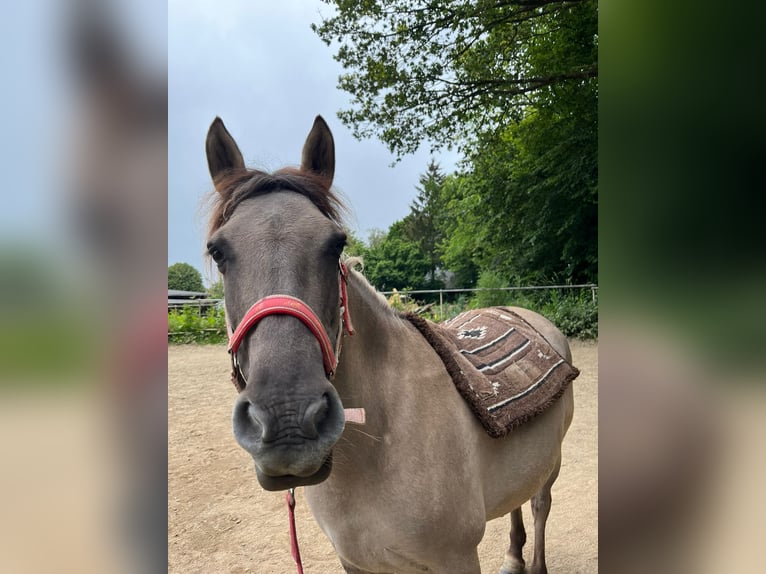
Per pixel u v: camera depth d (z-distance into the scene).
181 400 6.62
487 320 2.49
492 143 12.49
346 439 1.47
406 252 25.80
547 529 3.19
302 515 3.55
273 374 1.12
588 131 11.65
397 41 10.16
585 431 4.86
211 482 4.09
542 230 12.61
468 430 1.73
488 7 9.43
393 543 1.55
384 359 1.63
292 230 1.33
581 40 11.05
